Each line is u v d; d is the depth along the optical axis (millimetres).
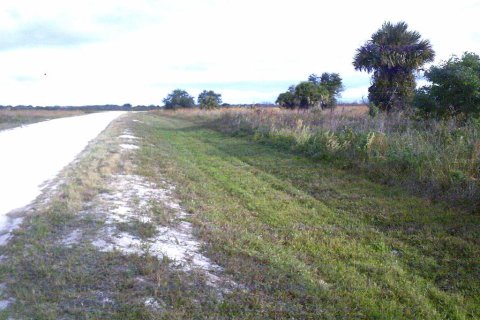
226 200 9156
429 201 8680
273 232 7340
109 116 48719
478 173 8984
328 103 26391
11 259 5258
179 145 18531
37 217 6852
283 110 25469
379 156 11430
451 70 13297
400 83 19859
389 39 19578
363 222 7961
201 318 4266
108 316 4137
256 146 17156
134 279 4855
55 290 4531
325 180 10930
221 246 6180
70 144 17141
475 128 11469
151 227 6562
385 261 6250
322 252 6520
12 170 11023
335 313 4613
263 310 4504
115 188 9070
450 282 5672
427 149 10570
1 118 33469
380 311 4762
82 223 6613
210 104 45688
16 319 4004
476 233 7000
